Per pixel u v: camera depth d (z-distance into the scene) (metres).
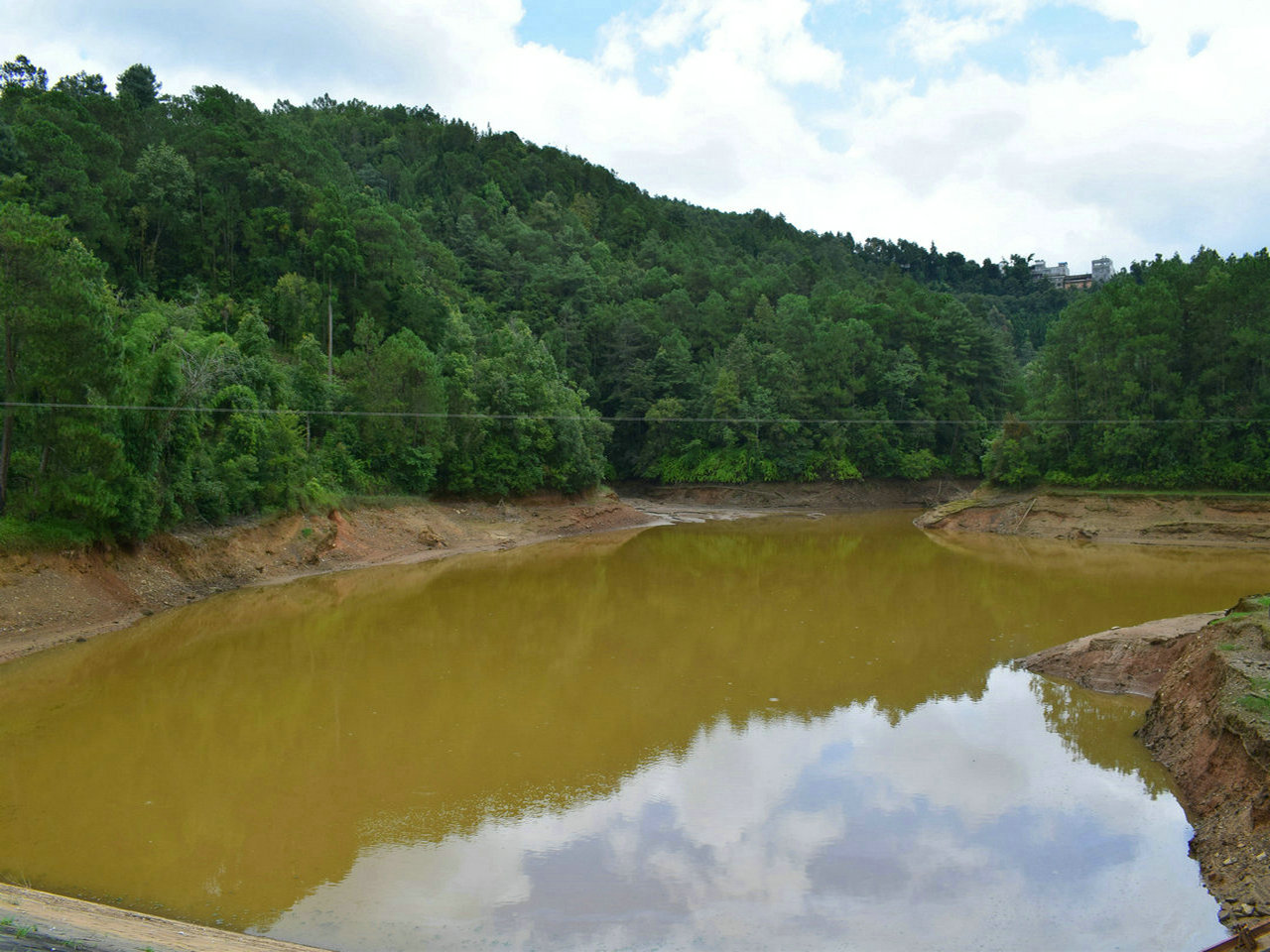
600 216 151.38
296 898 13.79
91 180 62.34
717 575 47.19
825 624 34.38
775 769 19.34
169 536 37.59
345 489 53.56
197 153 73.75
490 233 119.38
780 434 89.94
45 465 31.89
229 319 62.94
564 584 43.72
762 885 14.24
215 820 16.73
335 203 73.75
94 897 13.68
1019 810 17.12
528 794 17.98
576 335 97.94
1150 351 65.62
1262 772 15.21
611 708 23.70
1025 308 192.75
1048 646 30.34
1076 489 67.31
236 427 43.81
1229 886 13.57
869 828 16.34
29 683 25.19
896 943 12.52
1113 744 20.81
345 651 29.69
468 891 14.06
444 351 71.56
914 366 94.69
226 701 24.09
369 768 19.44
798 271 131.50
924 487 93.88
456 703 24.09
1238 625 21.17
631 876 14.55
